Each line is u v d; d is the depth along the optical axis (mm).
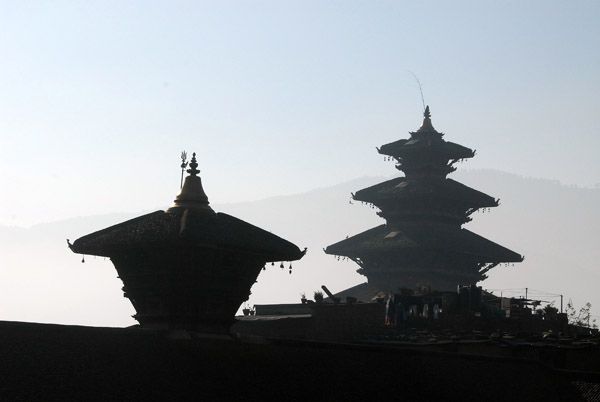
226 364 65688
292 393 67000
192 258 67312
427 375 77625
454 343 97875
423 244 157750
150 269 68062
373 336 105750
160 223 68250
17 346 55875
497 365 84625
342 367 72625
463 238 163625
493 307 125625
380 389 72750
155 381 60312
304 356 71125
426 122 169875
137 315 68938
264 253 70062
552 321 121250
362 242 163625
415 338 101875
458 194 163125
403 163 167875
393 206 165500
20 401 52844
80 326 59750
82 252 69812
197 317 68000
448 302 117438
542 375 87250
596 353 94500
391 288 161375
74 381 56250
